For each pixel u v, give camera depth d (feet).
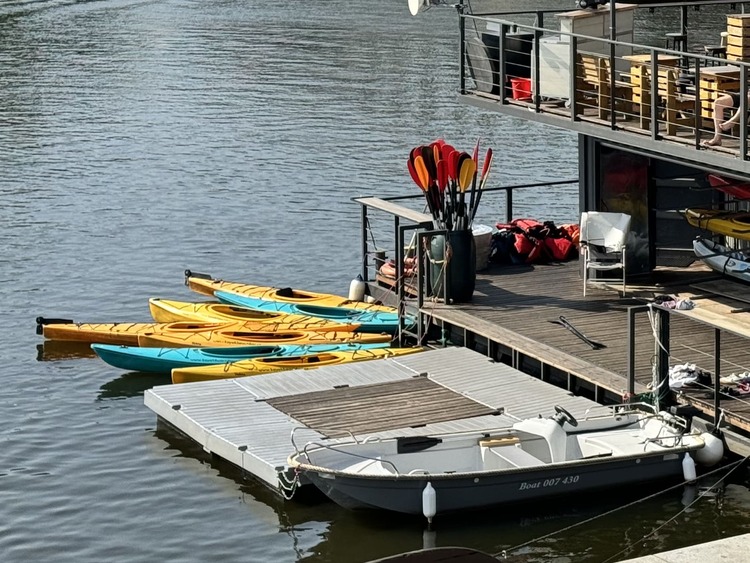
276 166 128.36
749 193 77.15
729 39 70.59
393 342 81.00
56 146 136.87
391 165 128.16
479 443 60.39
